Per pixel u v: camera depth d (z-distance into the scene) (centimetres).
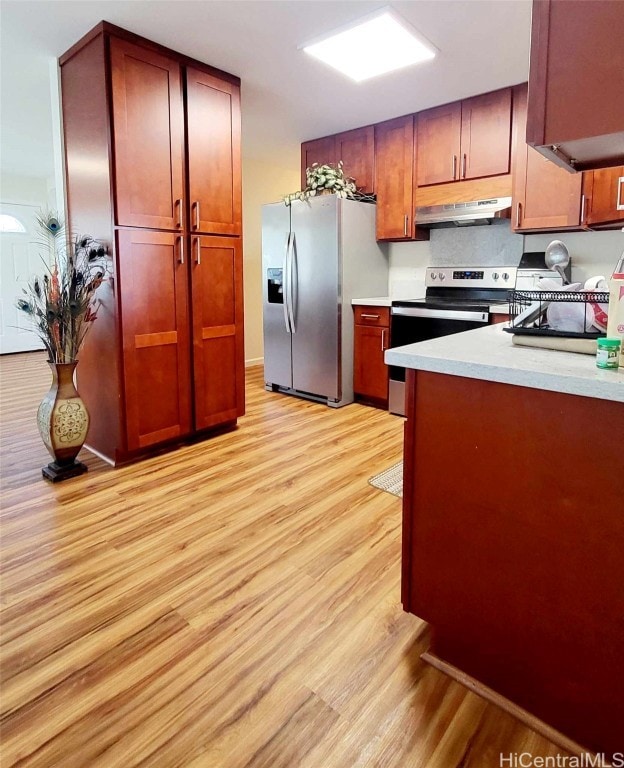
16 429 339
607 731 108
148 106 263
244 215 531
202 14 236
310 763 109
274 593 167
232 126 307
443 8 232
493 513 118
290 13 235
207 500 236
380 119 383
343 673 134
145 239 269
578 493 104
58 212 294
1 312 636
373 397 397
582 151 117
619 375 98
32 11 231
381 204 396
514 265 357
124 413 271
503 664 123
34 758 109
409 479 134
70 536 203
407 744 114
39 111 374
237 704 124
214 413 320
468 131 341
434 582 133
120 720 119
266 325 445
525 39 260
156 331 281
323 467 276
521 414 110
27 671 134
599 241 320
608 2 98
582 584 106
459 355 122
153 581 174
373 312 383
